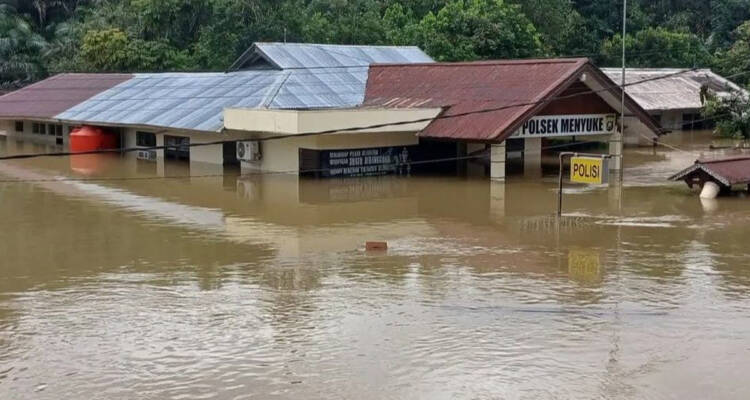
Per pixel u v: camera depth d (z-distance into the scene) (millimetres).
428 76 35375
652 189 29078
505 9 52438
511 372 11891
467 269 17656
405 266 17922
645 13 77562
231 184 30297
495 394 11148
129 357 12547
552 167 35031
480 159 35156
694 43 66250
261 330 13703
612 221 23047
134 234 21438
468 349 12773
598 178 23047
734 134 41312
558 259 18562
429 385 11445
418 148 33156
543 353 12609
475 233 21500
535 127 30734
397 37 51781
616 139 33000
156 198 27281
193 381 11641
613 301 15273
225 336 13422
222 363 12281
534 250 19469
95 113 41312
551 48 59188
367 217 23781
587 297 15523
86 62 54375
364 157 31797
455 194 27766
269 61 38000
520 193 27984
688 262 18281
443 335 13398
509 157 36438
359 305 15031
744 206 25531
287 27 51781
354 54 40062
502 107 29484
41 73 59406
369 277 17000
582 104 32031
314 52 39094
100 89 45969
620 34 69312
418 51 42531
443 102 32438
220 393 11234
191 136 37000
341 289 16094
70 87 47625
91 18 61000
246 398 11070
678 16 75000
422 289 16094
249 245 20062
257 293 15852
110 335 13523
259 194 27953
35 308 15023
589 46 63750
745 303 15172
